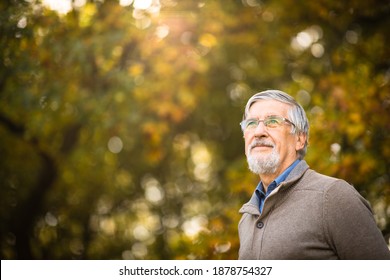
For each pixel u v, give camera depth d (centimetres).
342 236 678
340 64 1772
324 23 2000
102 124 1830
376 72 1777
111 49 1691
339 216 685
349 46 1850
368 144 1450
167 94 1908
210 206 2648
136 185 2834
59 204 2758
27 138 1891
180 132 2588
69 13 1617
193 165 2806
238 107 2472
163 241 2806
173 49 1822
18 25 1541
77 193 2753
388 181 1591
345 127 1412
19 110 1830
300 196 738
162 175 2806
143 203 2880
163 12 1792
